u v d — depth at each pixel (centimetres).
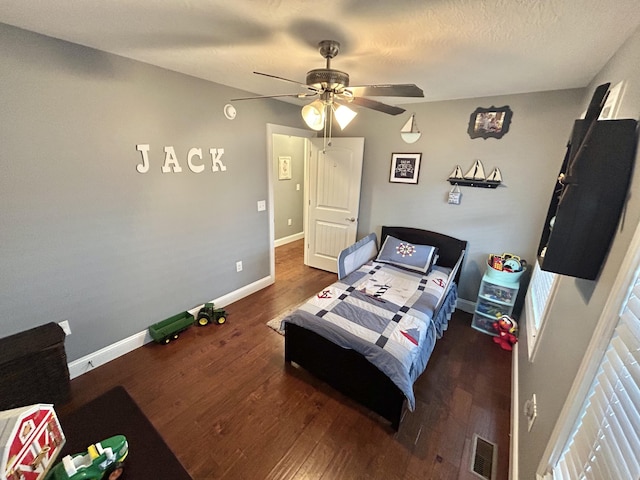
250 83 262
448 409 199
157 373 224
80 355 217
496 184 282
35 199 176
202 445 170
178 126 240
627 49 131
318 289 374
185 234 269
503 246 297
